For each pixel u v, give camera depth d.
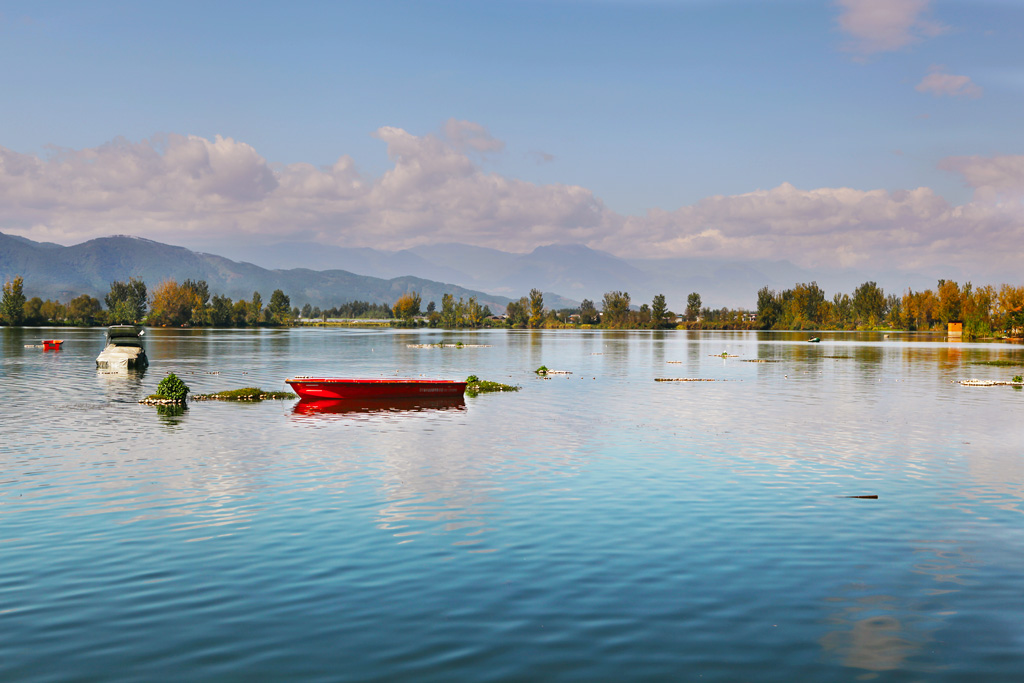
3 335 174.50
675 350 131.62
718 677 12.15
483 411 46.44
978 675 12.28
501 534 19.95
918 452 32.34
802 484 25.97
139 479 26.53
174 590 15.90
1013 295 188.75
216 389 59.00
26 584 16.23
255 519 21.34
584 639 13.53
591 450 32.75
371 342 162.38
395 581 16.42
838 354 118.50
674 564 17.59
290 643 13.35
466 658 12.77
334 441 34.91
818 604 15.20
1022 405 50.12
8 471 27.75
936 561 17.86
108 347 79.44
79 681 12.02
